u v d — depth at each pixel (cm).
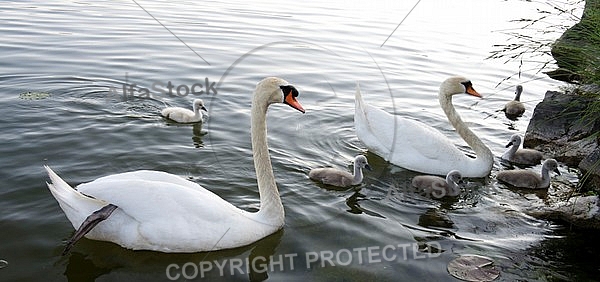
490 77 1780
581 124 1218
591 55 1023
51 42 1858
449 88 1152
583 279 753
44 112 1251
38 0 2539
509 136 1322
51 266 712
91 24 2144
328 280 710
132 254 747
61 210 841
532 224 903
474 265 764
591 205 911
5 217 813
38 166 986
